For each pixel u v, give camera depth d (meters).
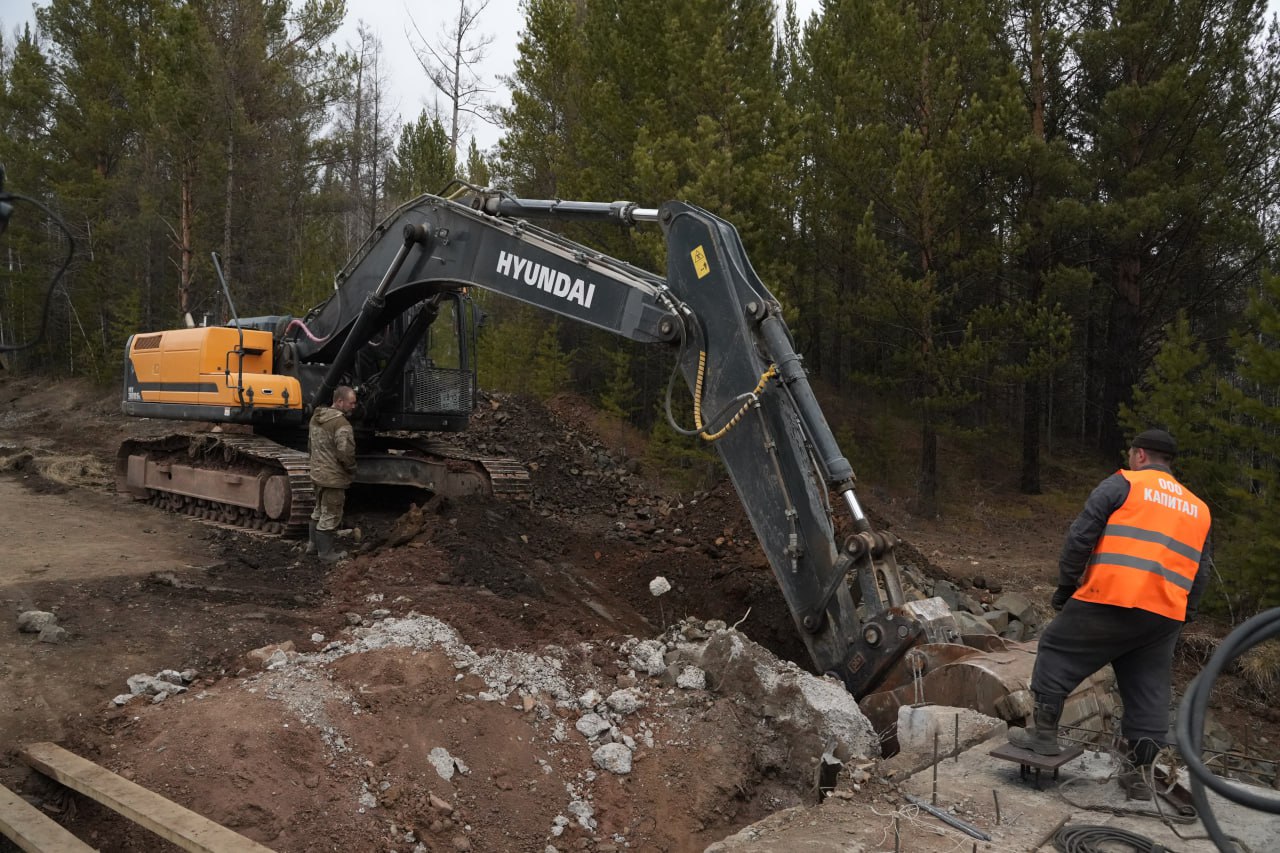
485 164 25.39
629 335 7.75
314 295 24.30
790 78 23.55
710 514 12.84
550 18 21.27
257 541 10.73
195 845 4.26
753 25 16.33
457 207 9.54
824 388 25.58
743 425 6.95
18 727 5.80
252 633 7.37
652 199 15.15
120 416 25.69
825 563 6.58
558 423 19.08
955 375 18.08
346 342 10.70
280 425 11.77
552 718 6.24
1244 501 11.56
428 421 12.16
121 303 29.19
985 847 4.02
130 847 5.01
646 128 15.85
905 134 17.03
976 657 6.37
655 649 7.13
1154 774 4.61
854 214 18.55
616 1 18.72
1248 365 11.68
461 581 8.91
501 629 7.55
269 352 11.77
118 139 29.62
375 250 10.70
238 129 23.66
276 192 27.75
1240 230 17.55
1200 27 17.88
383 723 5.86
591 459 17.88
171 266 30.28
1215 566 11.88
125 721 5.89
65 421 25.94
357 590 8.54
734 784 5.80
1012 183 18.98
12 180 29.00
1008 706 5.87
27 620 7.17
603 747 5.99
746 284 7.11
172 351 11.87
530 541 11.03
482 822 5.39
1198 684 2.61
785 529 6.75
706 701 6.43
